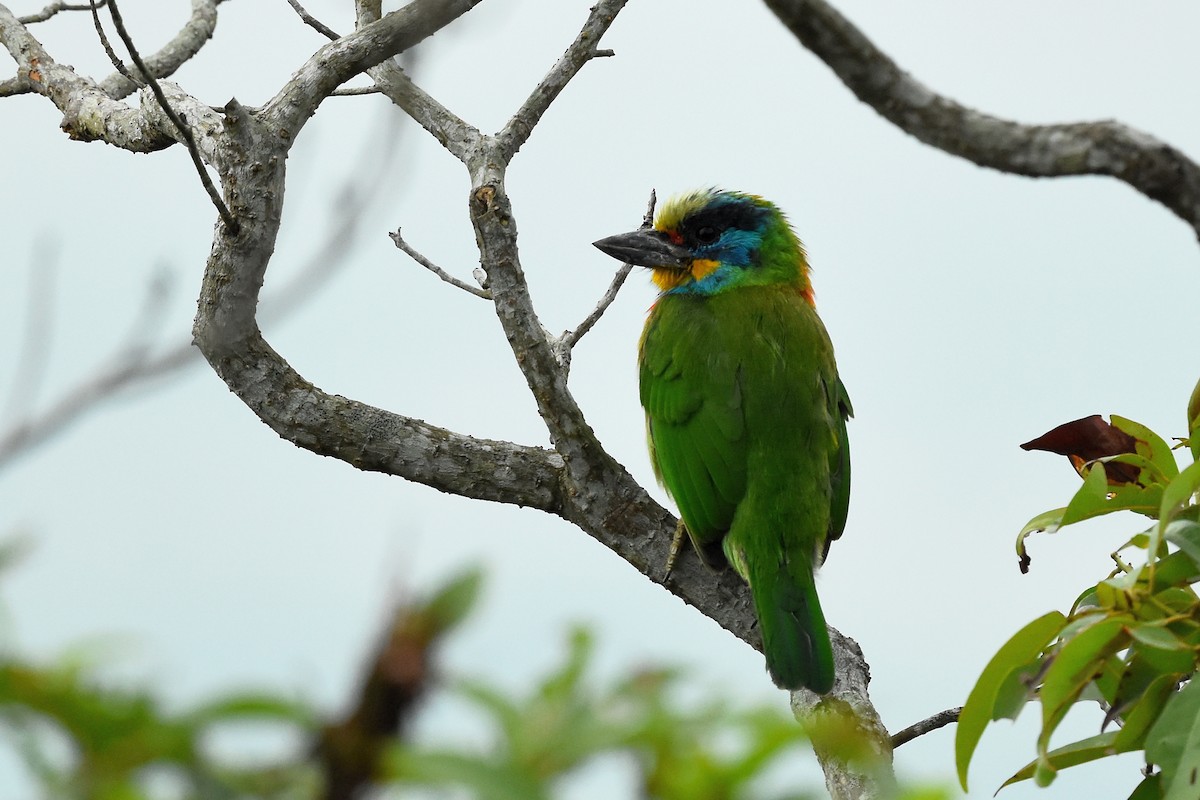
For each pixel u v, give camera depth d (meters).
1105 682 6.95
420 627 3.18
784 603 10.60
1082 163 6.29
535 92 10.46
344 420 10.67
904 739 9.58
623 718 3.55
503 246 9.91
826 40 6.21
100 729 3.20
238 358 10.55
